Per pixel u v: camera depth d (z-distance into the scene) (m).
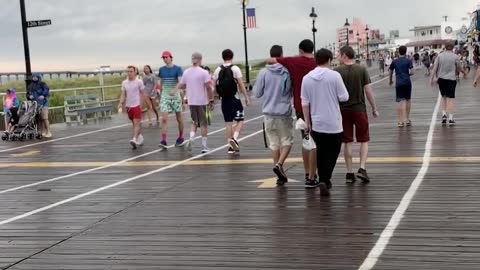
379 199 7.17
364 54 117.25
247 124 17.36
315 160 7.93
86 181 9.52
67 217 7.06
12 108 16.31
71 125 19.91
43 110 16.52
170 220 6.68
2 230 6.55
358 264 4.90
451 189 7.52
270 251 5.37
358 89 8.05
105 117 22.61
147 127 18.16
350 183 8.20
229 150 11.75
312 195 7.61
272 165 10.12
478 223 5.94
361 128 8.12
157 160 11.41
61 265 5.24
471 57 58.88
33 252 5.67
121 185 9.02
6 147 14.77
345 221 6.26
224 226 6.31
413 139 12.21
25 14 18.34
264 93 8.46
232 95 11.52
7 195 8.64
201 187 8.54
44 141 15.71
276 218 6.53
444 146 11.05
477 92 24.00
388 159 10.01
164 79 12.95
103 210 7.36
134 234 6.16
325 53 7.46
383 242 5.46
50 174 10.43
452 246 5.25
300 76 8.16
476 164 9.13
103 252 5.57
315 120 7.45
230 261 5.14
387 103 21.88
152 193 8.27
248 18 38.19
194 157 11.54
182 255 5.37
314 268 4.85
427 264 4.81
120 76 56.62
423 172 8.73
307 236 5.78
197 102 11.96
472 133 12.53
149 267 5.08
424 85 31.95
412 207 6.70
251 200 7.50
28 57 18.34
